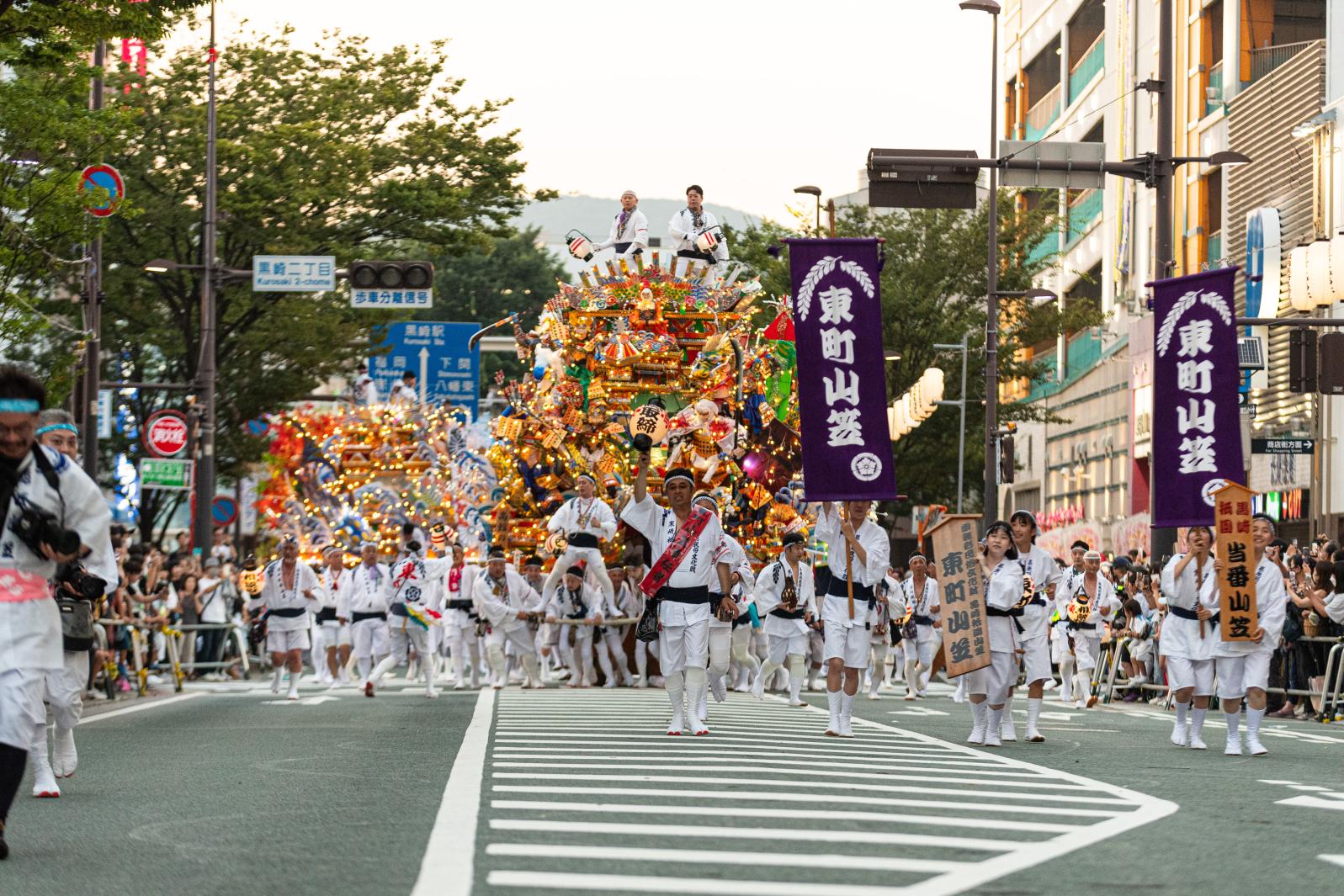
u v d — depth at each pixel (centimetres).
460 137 3841
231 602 3362
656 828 884
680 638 1591
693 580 1595
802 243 1642
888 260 4731
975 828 909
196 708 2106
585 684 2605
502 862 771
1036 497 6800
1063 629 2433
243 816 955
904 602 2531
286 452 4191
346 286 3959
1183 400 1772
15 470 849
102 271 3572
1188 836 892
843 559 1606
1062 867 779
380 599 2433
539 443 2781
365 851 813
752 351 2809
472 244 3869
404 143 3794
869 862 778
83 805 1020
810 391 1628
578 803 991
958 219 4766
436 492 4038
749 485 2745
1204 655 1560
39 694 827
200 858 798
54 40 1948
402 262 3020
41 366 2872
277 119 3800
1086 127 5981
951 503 5131
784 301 2836
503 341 4431
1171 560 1595
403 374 4231
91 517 870
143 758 1353
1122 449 5159
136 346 3916
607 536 2542
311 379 4034
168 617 2798
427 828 894
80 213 2273
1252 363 3238
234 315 3822
